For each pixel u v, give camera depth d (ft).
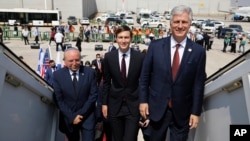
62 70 12.55
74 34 104.01
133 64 12.06
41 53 38.50
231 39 83.76
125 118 12.70
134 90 12.36
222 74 9.77
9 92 8.42
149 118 10.84
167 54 10.08
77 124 12.97
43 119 12.32
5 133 8.20
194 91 10.23
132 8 254.27
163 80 10.22
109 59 12.23
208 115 11.27
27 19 127.54
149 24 159.22
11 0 184.85
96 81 12.90
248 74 7.48
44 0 187.11
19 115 9.30
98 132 14.67
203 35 86.02
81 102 12.57
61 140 15.67
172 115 10.58
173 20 9.62
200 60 9.93
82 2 196.24
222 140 9.75
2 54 7.50
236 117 8.64
